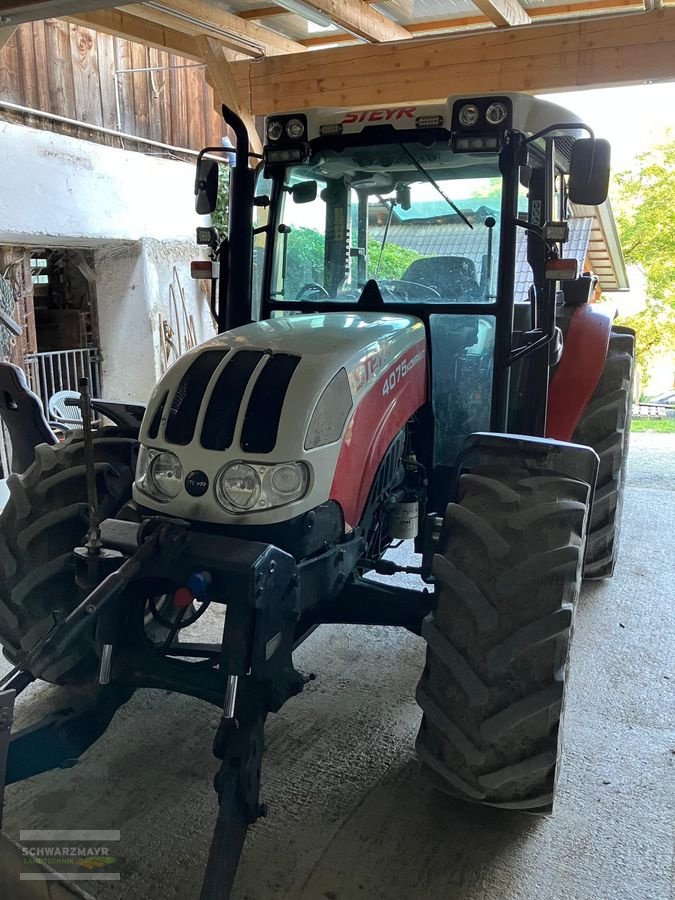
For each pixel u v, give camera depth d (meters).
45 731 2.05
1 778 1.81
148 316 7.30
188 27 5.57
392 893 1.93
